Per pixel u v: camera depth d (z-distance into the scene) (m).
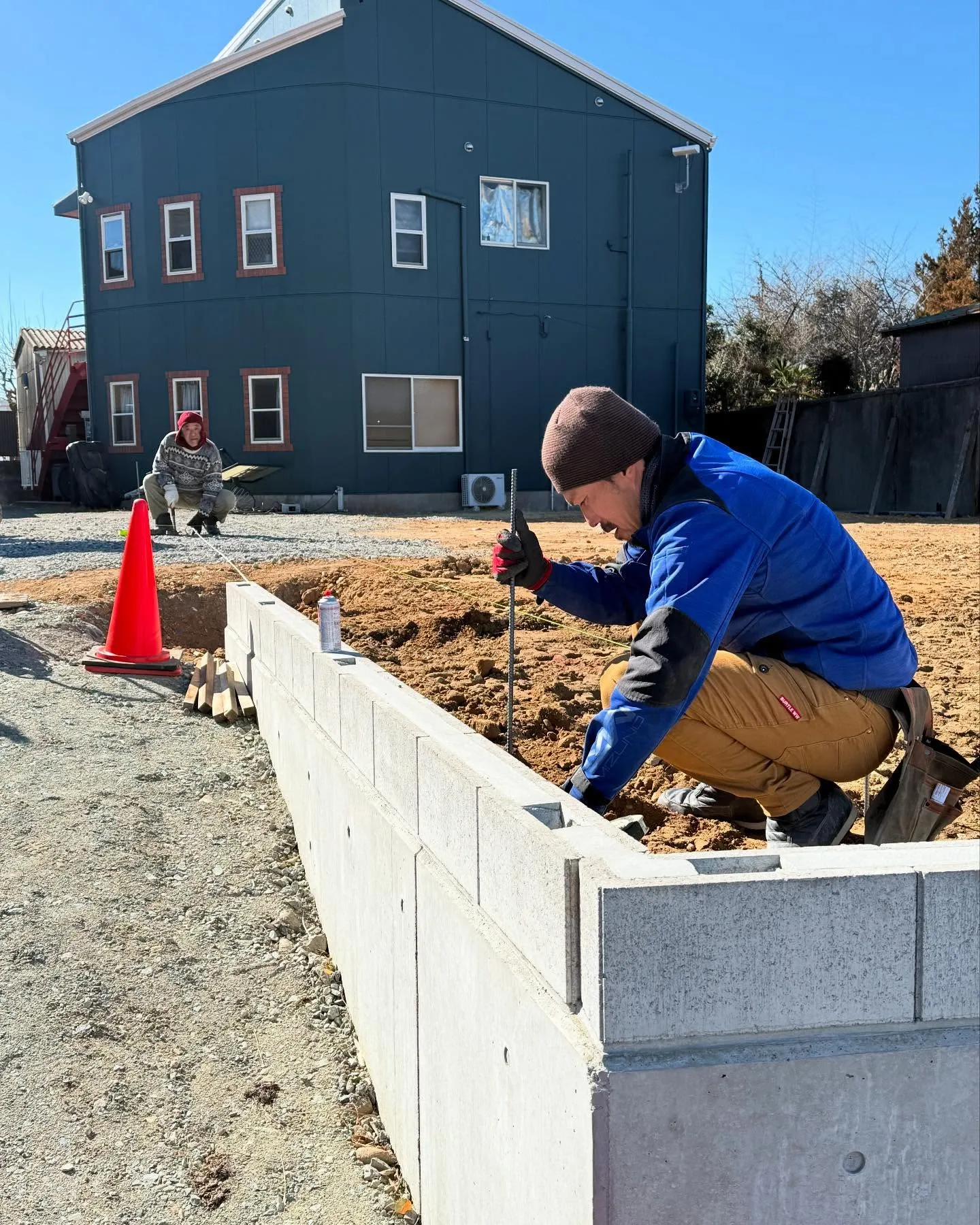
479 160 20.28
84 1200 2.56
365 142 19.55
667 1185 1.65
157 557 9.19
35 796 4.25
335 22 19.03
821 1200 1.69
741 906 1.65
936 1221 1.73
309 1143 2.86
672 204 21.62
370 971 3.09
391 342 20.09
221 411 20.42
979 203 31.77
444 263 20.31
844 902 1.67
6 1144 2.66
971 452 16.70
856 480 19.52
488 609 6.48
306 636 4.30
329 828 3.63
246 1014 3.31
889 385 32.84
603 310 21.41
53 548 10.24
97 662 5.80
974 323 18.55
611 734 2.27
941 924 1.69
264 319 20.03
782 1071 1.65
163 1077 2.99
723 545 2.34
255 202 19.91
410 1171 2.71
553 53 20.34
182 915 3.70
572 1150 1.70
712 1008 1.66
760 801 2.89
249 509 19.47
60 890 3.65
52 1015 3.08
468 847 2.30
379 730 3.02
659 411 21.97
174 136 20.03
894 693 2.74
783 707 2.68
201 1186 2.65
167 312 20.48
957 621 6.41
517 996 1.94
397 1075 2.82
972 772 2.66
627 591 3.22
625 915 1.62
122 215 20.67
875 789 3.75
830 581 2.56
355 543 10.86
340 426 20.02
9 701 5.20
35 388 25.47
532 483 21.28
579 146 20.91
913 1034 1.70
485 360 20.73
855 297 34.03
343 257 19.67
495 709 4.59
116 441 21.41
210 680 5.72
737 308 35.22
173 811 4.34
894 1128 1.70
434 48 19.80
